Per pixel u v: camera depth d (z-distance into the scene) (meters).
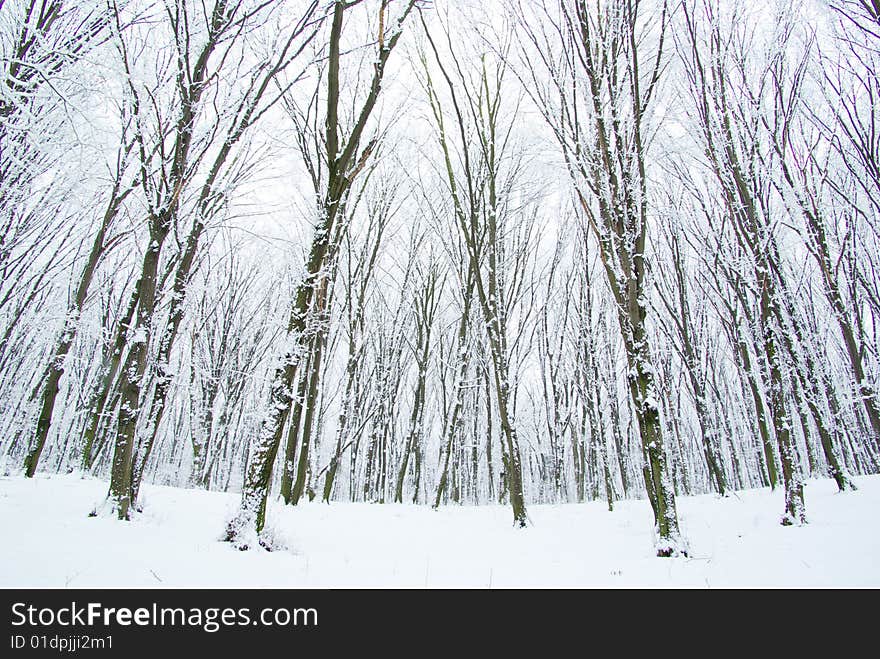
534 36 8.45
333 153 6.69
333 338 18.39
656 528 7.09
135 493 7.25
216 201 8.14
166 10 6.81
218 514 8.58
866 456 22.02
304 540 6.74
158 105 6.90
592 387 19.48
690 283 17.91
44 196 9.27
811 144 10.89
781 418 8.02
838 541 5.95
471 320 19.69
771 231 9.32
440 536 8.52
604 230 7.76
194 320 19.53
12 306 12.57
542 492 32.41
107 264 16.45
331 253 13.90
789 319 10.84
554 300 24.36
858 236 13.05
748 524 8.16
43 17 6.41
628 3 7.57
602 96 7.81
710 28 9.35
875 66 7.68
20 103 5.63
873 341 13.95
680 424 22.02
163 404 7.79
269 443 6.02
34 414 16.02
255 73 7.24
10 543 4.36
